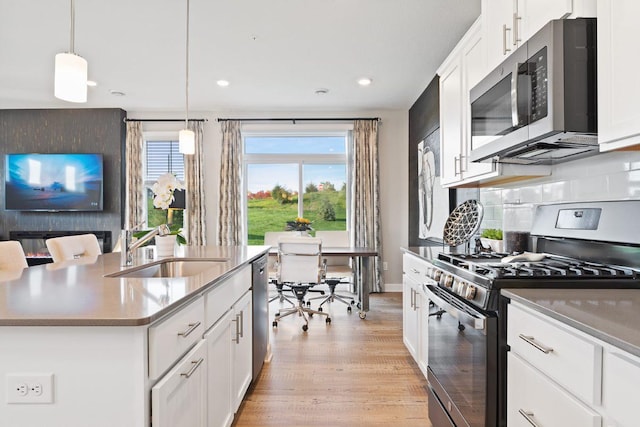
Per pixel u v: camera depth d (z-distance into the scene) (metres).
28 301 1.12
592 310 1.01
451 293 1.80
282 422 2.05
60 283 1.40
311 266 3.79
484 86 1.89
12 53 3.43
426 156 4.36
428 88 4.29
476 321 1.36
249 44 3.30
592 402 0.88
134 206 5.20
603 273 1.39
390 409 2.18
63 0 2.59
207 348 1.45
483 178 2.22
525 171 2.01
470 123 2.12
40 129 5.14
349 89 4.49
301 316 4.05
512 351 1.26
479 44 2.18
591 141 1.46
